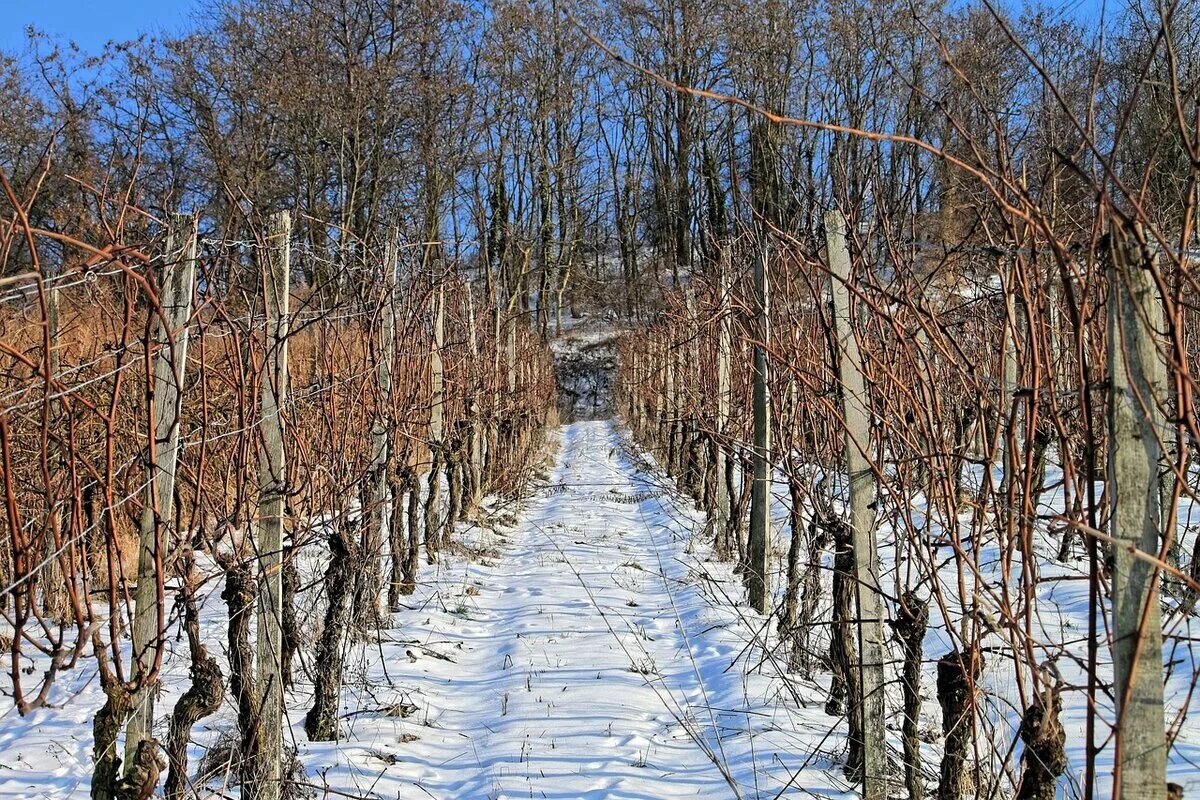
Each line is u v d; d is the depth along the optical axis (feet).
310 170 72.84
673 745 17.66
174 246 12.67
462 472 41.32
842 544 16.76
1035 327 11.11
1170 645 17.42
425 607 27.86
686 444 48.01
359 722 18.95
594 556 35.55
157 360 12.52
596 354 129.39
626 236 151.02
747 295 23.47
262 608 15.06
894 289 13.60
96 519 12.35
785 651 21.40
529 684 20.89
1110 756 14.35
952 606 21.26
